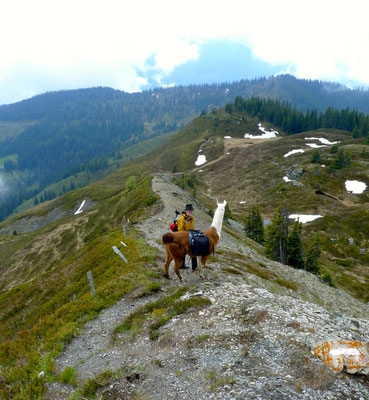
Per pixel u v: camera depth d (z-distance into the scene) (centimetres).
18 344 855
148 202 4403
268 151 15325
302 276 2630
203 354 573
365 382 451
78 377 595
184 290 978
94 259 1894
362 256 6919
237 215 9762
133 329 774
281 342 574
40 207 14050
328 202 9631
